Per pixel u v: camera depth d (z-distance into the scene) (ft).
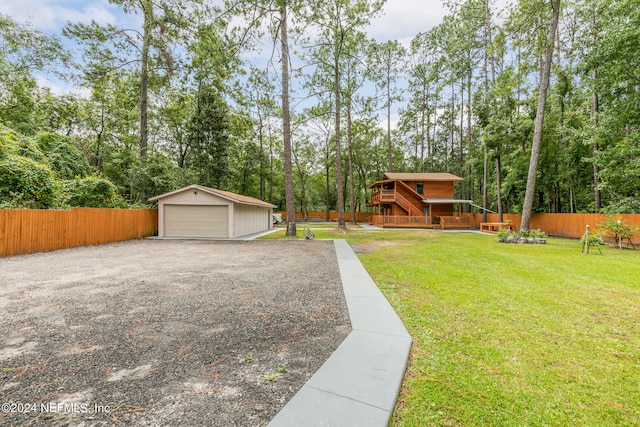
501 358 8.24
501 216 63.72
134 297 13.25
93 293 13.83
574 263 23.61
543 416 5.88
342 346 8.50
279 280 16.87
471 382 7.02
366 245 35.86
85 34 45.21
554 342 9.30
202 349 8.30
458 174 99.45
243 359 7.75
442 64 83.51
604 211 41.73
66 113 58.59
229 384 6.56
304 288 15.17
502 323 10.82
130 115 72.13
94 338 8.91
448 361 8.02
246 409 5.67
